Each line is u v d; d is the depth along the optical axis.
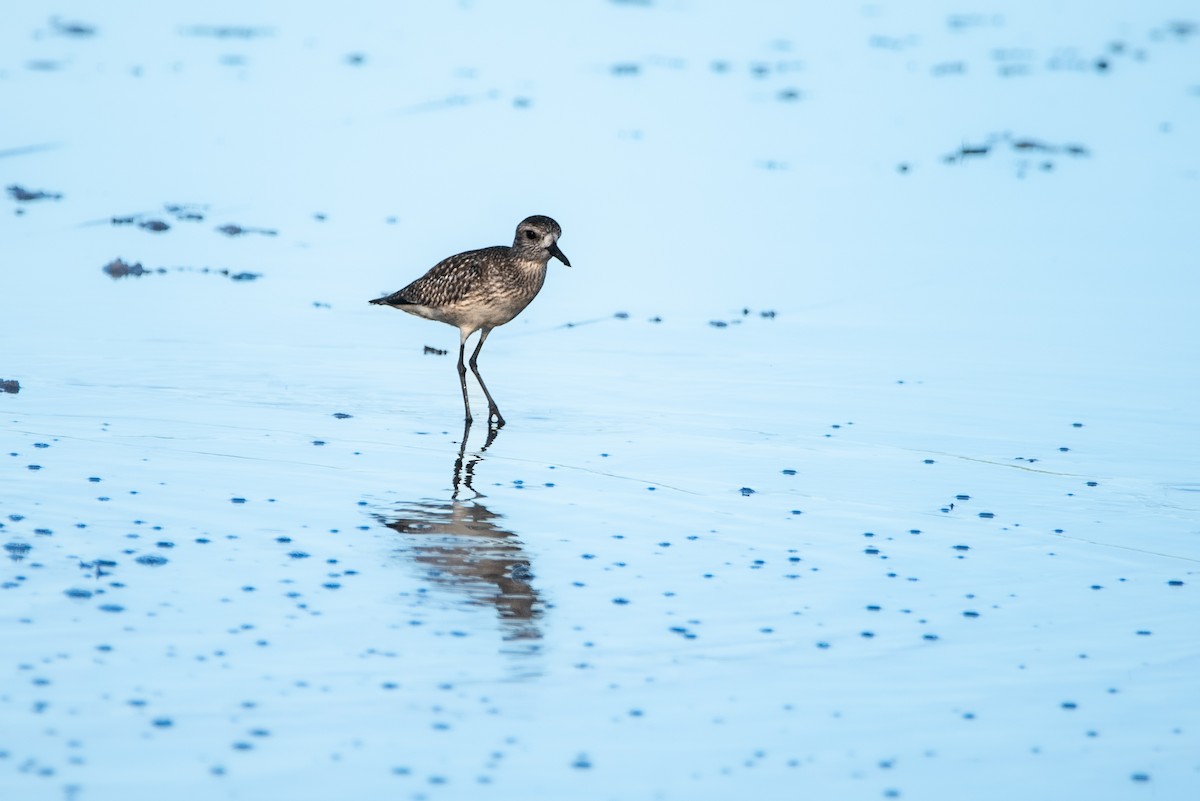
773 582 9.73
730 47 33.81
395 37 33.88
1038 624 9.14
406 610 9.08
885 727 7.80
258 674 8.12
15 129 24.83
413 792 7.02
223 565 9.66
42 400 13.41
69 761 7.16
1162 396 14.45
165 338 15.70
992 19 37.88
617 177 23.34
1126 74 31.55
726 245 20.34
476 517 10.84
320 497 11.16
